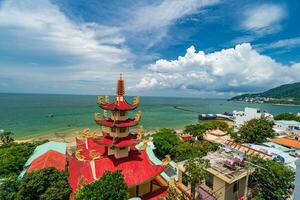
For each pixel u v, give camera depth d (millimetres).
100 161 29906
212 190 32844
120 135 31188
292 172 32469
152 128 143625
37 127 133000
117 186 21125
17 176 35500
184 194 33719
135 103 31734
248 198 33438
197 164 32281
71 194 26359
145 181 28938
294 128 94375
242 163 34281
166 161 31188
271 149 55031
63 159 42094
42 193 23766
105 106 31734
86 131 39688
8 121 152875
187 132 90312
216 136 86125
